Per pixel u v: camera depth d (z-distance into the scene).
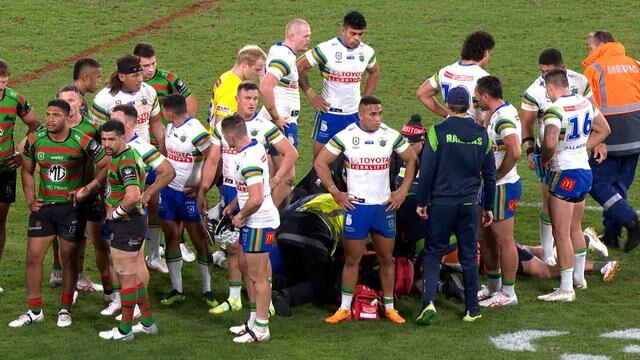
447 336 36.56
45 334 36.72
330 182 37.25
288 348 35.22
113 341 35.91
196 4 79.06
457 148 36.78
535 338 36.34
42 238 37.31
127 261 35.66
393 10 77.31
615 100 45.12
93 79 41.25
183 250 45.09
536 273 42.62
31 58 70.38
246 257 35.56
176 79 45.16
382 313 38.62
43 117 61.88
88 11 77.69
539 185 54.28
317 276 39.72
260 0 79.69
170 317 38.78
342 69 45.84
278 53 44.62
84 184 37.78
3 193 40.94
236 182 35.59
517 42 71.88
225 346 35.41
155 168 36.75
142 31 74.62
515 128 38.25
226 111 42.84
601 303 39.94
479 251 42.25
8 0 79.19
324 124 46.72
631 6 77.19
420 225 40.19
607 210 44.88
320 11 77.25
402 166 41.03
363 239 37.22
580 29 73.62
